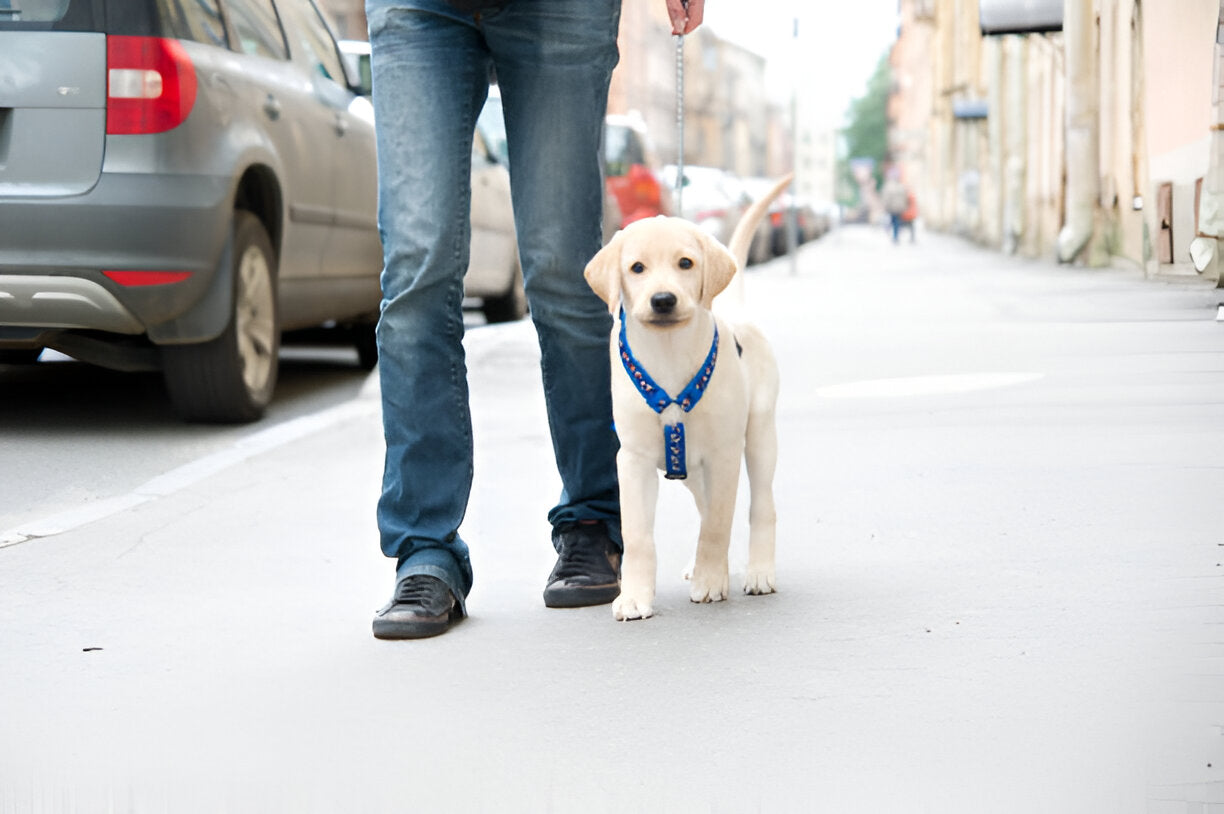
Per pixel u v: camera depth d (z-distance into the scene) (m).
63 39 6.03
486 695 3.03
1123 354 8.46
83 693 3.09
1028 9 18.36
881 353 9.15
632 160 19.70
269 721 2.90
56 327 6.25
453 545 3.63
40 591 3.95
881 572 3.96
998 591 3.70
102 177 6.01
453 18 3.57
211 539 4.55
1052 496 4.82
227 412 6.79
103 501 5.19
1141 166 16.02
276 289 7.10
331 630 3.54
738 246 4.21
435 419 3.60
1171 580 3.74
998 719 2.78
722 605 3.69
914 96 90.06
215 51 6.59
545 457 5.95
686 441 3.55
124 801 2.52
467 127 3.65
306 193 7.45
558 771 2.60
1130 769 2.53
